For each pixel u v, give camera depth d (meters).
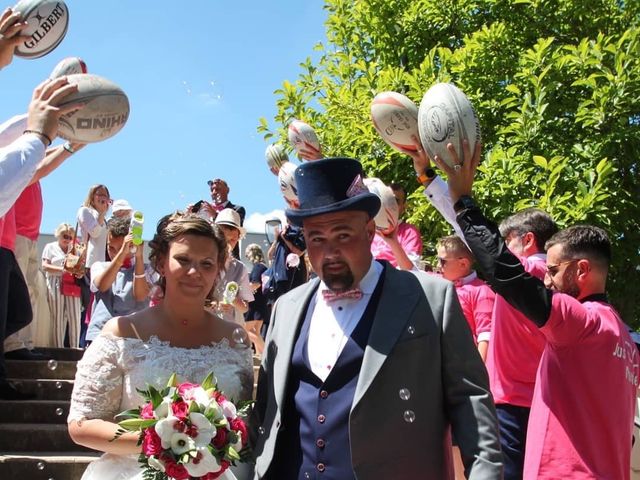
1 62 3.17
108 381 2.69
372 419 2.34
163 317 2.85
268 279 7.31
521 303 2.75
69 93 2.90
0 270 5.15
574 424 2.88
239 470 2.64
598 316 2.95
